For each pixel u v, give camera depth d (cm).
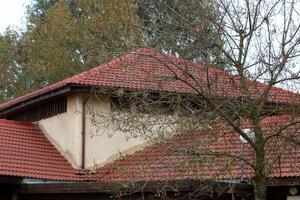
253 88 1488
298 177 1622
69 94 2200
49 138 2297
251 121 1362
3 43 4081
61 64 3603
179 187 1600
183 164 1396
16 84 3938
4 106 2477
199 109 1338
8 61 4041
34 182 1989
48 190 1912
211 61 1325
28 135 2278
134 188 1612
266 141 1297
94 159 2148
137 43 1368
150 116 1399
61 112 2256
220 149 1783
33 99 2316
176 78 1320
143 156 2114
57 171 2083
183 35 1345
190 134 1402
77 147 2148
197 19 1330
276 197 1681
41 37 3731
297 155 1705
